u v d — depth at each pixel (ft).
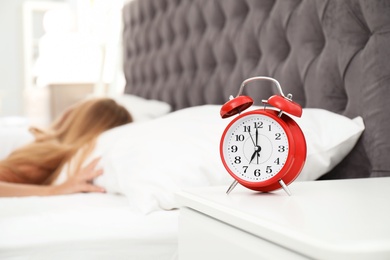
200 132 4.12
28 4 15.05
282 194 2.51
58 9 15.57
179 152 3.95
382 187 2.73
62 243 3.39
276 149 2.53
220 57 6.34
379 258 1.50
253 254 1.93
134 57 9.63
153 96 8.68
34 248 3.36
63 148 5.82
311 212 2.02
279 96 2.54
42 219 3.71
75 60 13.96
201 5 6.90
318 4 4.34
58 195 4.97
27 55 15.06
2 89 15.78
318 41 4.50
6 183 5.27
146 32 8.91
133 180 3.88
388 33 3.60
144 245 3.47
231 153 2.61
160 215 3.72
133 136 4.69
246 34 5.69
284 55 5.09
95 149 5.35
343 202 2.26
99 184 4.91
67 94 13.46
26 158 5.83
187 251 2.52
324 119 3.88
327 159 3.73
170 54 7.91
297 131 2.58
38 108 14.10
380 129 3.61
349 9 3.97
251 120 2.60
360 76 3.83
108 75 12.87
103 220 3.63
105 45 12.91
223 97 6.35
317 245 1.58
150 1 8.70
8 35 15.76
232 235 2.12
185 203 2.56
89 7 14.03
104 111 6.30
